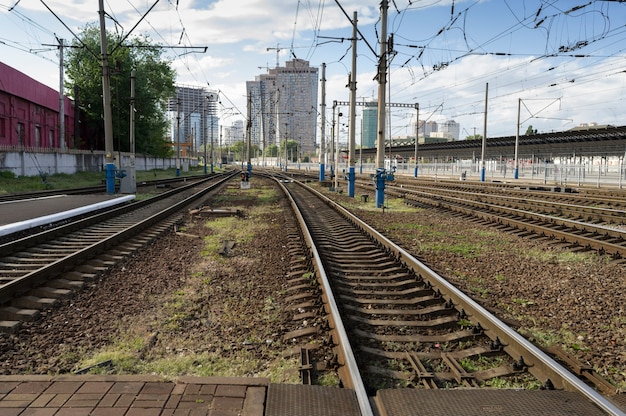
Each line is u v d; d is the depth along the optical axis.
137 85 55.72
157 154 70.50
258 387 3.84
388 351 4.84
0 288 5.93
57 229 11.05
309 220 14.95
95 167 47.47
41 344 4.98
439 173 56.66
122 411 3.41
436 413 3.41
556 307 6.40
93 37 55.00
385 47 19.28
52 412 3.37
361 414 3.40
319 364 4.40
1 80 35.16
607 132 37.62
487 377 4.26
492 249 10.64
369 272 8.14
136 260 9.09
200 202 21.36
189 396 3.66
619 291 7.08
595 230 12.18
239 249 10.35
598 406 3.50
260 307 6.27
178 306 6.25
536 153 49.38
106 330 5.41
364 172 72.62
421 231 13.27
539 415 3.39
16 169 32.25
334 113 40.25
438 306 6.19
